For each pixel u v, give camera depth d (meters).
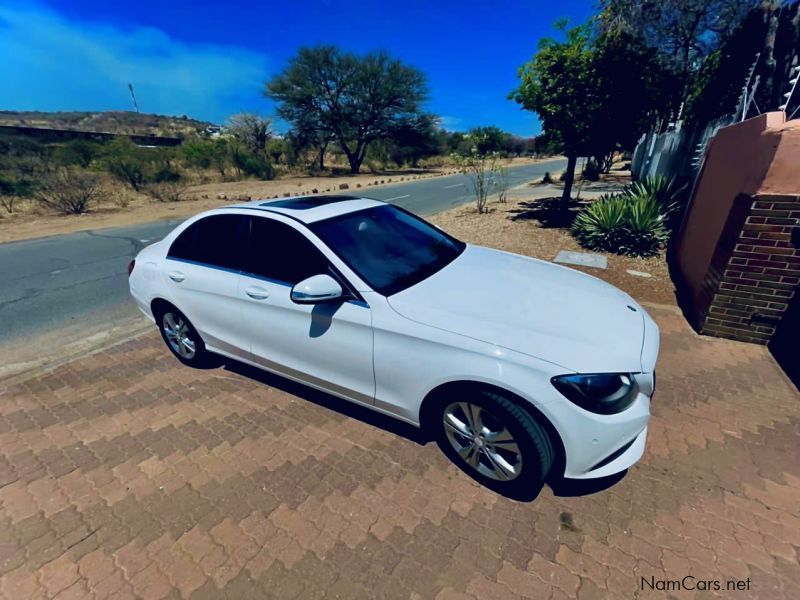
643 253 6.66
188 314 3.44
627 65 7.98
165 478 2.53
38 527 2.22
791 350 3.52
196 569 1.97
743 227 3.50
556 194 15.80
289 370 2.96
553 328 2.20
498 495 2.31
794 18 7.48
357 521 2.19
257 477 2.50
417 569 1.93
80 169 22.72
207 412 3.15
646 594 1.78
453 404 2.29
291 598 1.82
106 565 2.00
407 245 3.05
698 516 2.13
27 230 11.65
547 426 2.02
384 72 35.12
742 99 7.63
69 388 3.55
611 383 2.00
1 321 5.16
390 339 2.33
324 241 2.67
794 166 3.21
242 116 36.31
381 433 2.83
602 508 2.20
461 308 2.34
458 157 12.52
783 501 2.20
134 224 12.33
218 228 3.20
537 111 9.21
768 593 1.77
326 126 36.44
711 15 12.52
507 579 1.87
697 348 3.73
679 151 10.14
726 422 2.79
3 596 1.88
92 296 5.97
